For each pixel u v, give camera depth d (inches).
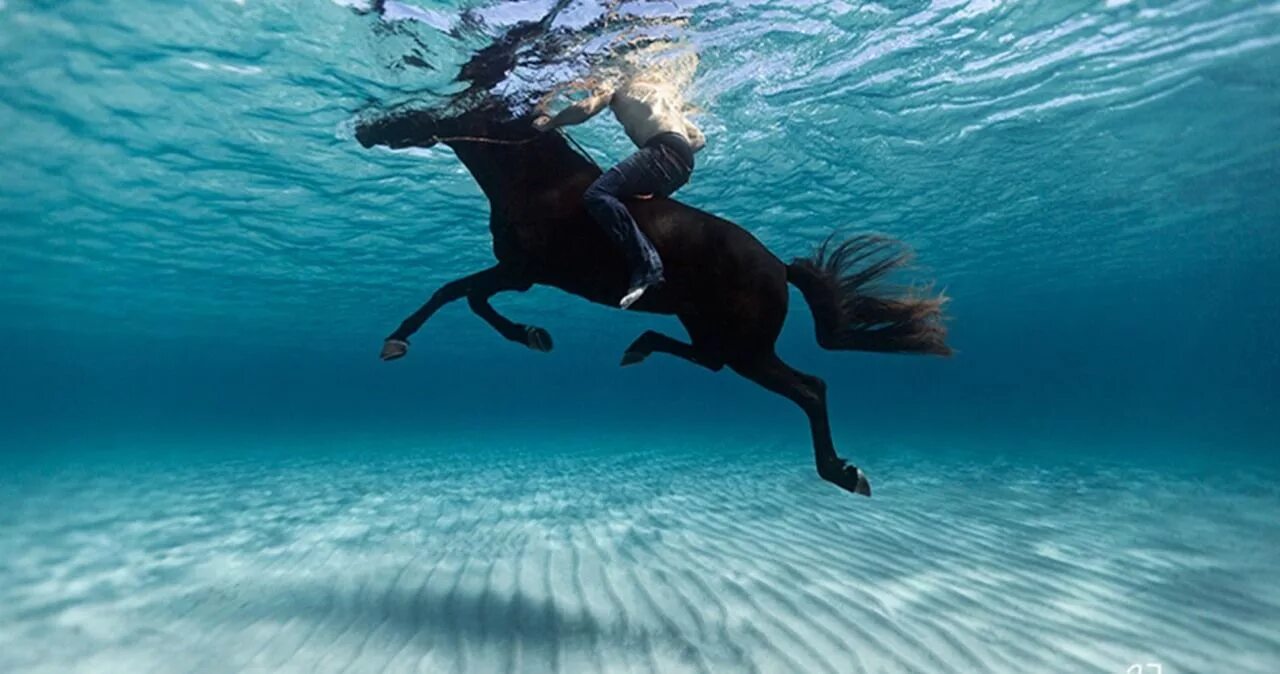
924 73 373.4
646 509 412.5
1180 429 1325.0
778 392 183.6
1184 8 321.4
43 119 371.2
